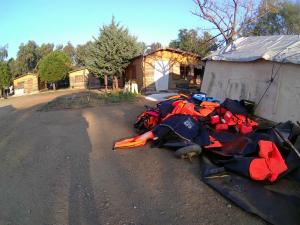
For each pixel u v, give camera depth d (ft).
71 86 168.66
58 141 33.47
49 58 158.40
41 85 178.60
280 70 36.47
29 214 17.17
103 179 21.50
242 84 45.19
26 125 45.68
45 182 21.67
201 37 106.73
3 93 160.35
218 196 17.87
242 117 29.37
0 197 19.63
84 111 56.39
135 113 49.60
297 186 18.19
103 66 98.63
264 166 18.85
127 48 96.68
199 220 15.51
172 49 89.97
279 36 47.26
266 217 15.07
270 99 37.81
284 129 22.21
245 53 45.98
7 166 25.94
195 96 38.34
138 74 94.63
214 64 56.13
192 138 25.58
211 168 21.34
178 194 18.44
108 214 16.65
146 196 18.45
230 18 87.45
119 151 27.73
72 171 23.53
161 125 27.94
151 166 23.35
